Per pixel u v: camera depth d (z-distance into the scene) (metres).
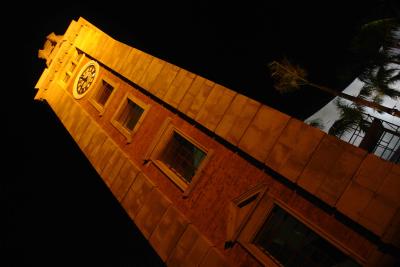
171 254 8.48
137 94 12.30
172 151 10.23
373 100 8.23
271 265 6.81
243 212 7.70
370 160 6.16
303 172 6.90
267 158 7.56
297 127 7.32
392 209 5.62
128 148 11.48
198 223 8.40
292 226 7.54
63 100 16.09
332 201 6.37
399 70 8.09
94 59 15.85
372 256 5.74
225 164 8.48
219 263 7.45
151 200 9.64
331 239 6.21
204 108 9.39
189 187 8.84
